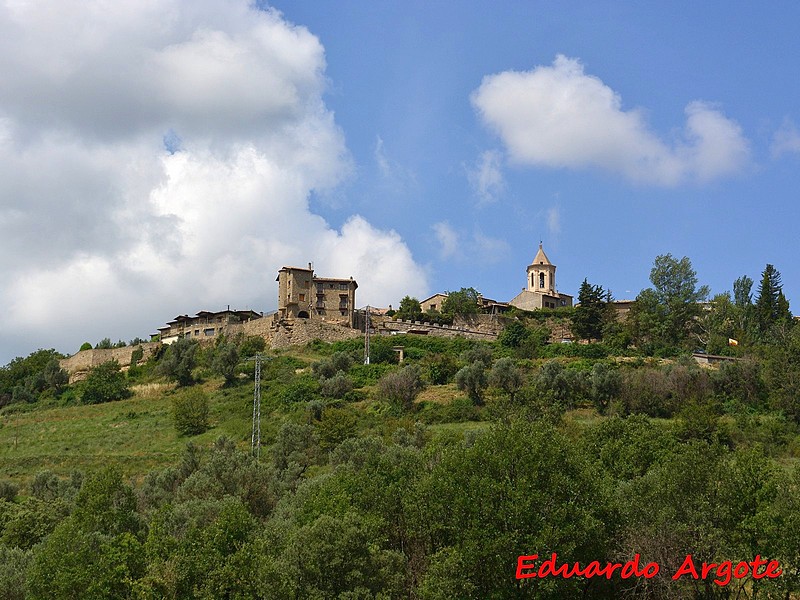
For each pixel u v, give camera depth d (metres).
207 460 70.62
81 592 45.50
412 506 47.75
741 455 48.00
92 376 127.50
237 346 127.69
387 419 93.25
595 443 63.97
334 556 42.97
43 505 64.06
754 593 42.12
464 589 41.16
